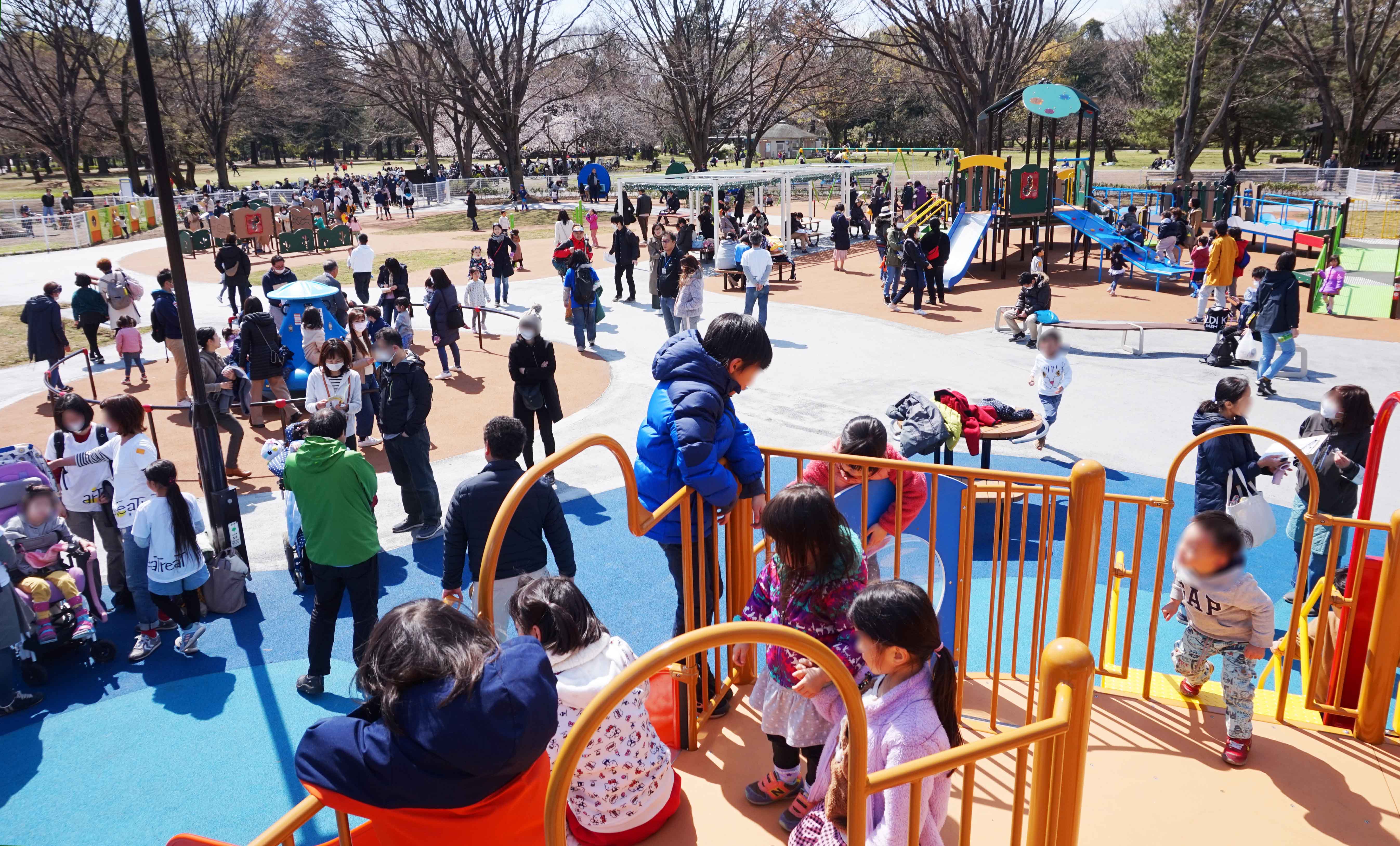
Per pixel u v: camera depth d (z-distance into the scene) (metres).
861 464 3.84
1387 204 33.47
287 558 7.33
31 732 5.45
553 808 1.78
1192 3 44.72
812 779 3.30
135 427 6.46
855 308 18.56
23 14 46.38
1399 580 3.80
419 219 42.75
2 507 6.24
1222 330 13.42
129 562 6.30
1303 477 6.01
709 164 46.22
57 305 15.06
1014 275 22.53
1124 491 8.67
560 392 13.02
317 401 9.04
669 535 3.84
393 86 48.59
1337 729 4.17
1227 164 51.97
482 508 4.88
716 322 3.68
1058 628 3.65
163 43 53.62
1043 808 2.15
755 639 1.90
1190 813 3.56
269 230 31.97
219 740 5.34
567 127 67.38
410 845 2.04
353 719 2.04
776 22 40.16
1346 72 45.47
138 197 44.69
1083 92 69.50
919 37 33.84
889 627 2.38
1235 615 3.97
